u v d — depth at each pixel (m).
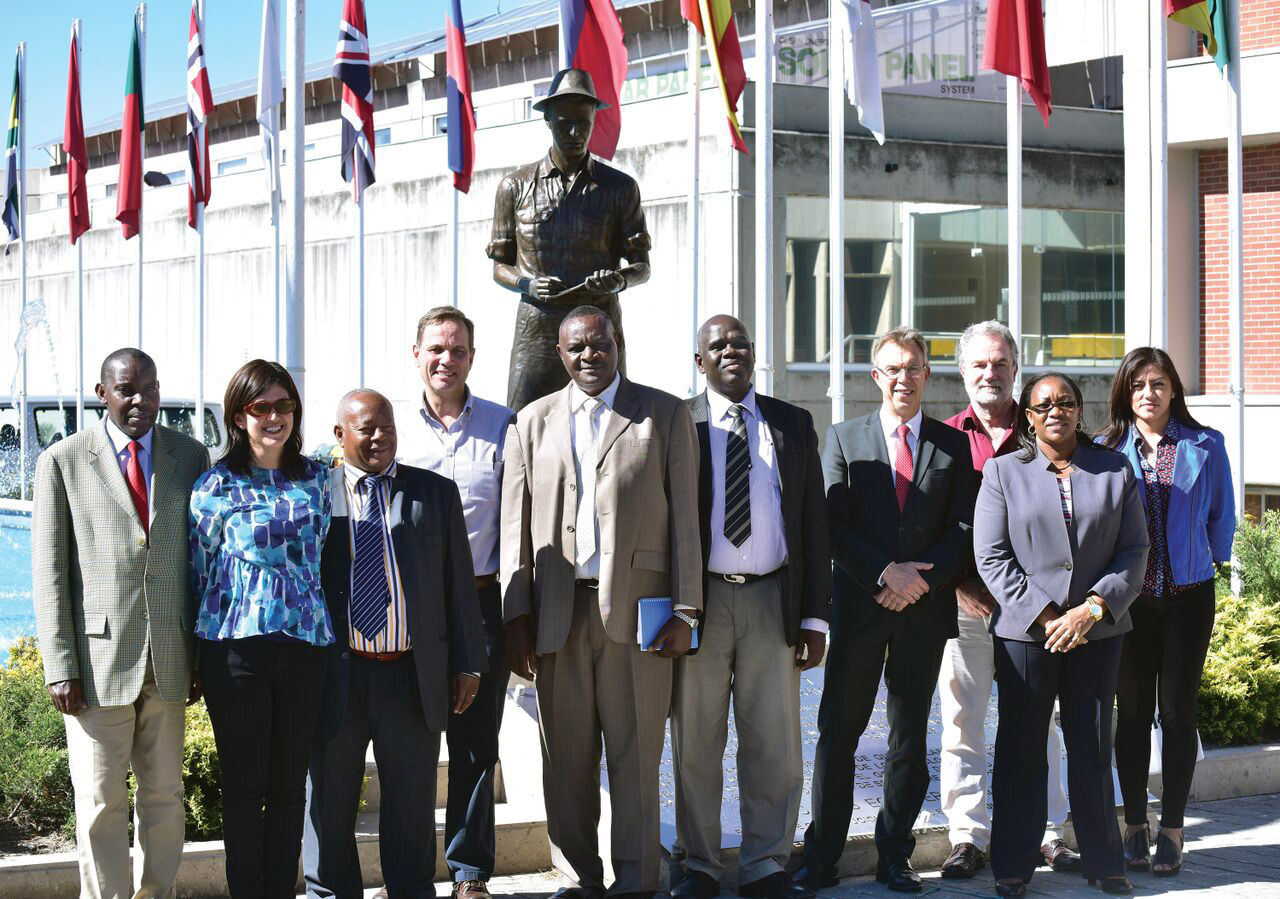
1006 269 20.94
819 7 24.02
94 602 4.93
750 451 5.63
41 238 29.64
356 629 5.15
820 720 5.83
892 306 20.16
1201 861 6.11
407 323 22.86
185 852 5.43
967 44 21.67
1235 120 10.98
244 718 4.86
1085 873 5.64
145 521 4.98
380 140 29.64
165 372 26.97
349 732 5.17
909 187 20.11
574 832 5.47
